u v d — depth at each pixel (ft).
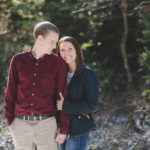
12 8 19.53
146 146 14.69
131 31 23.20
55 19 21.86
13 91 9.20
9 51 22.00
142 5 20.02
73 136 9.58
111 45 24.40
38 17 21.12
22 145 9.12
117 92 23.30
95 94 9.62
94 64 22.70
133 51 23.48
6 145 13.91
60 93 9.25
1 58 21.79
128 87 20.76
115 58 24.48
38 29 8.76
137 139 15.44
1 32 22.22
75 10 21.95
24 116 8.97
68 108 9.23
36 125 8.95
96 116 19.70
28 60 8.96
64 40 9.86
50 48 8.79
